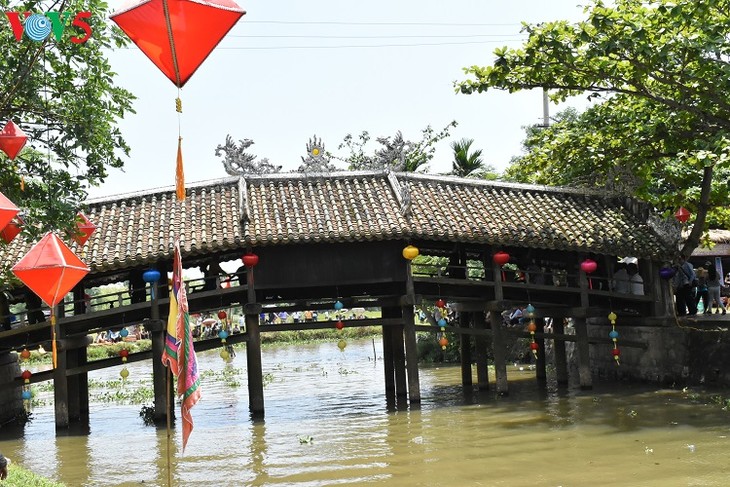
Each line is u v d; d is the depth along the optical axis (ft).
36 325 58.54
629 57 59.36
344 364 116.67
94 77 48.88
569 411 58.13
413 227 61.87
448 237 62.49
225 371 113.80
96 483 43.16
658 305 68.80
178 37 24.49
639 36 55.88
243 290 61.98
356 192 66.64
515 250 72.02
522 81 63.98
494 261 64.85
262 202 64.85
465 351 77.77
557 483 37.91
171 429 59.82
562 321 74.28
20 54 46.55
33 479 34.42
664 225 69.21
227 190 66.80
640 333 71.72
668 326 67.10
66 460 50.14
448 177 70.03
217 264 63.52
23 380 61.77
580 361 68.80
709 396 60.03
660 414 54.34
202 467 45.62
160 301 60.44
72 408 67.15
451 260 71.92
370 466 43.39
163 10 23.77
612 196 72.33
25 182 47.47
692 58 57.67
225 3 24.20
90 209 64.95
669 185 73.46
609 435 48.44
